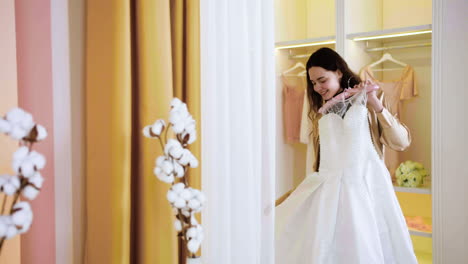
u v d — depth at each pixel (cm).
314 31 387
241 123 120
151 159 99
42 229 95
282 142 360
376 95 194
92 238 98
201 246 113
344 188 182
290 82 372
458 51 232
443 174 240
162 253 100
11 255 81
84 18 104
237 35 119
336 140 190
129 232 95
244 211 120
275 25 333
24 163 58
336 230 176
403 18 329
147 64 96
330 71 195
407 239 185
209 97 113
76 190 103
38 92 93
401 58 329
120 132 92
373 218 174
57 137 97
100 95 94
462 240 236
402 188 274
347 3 287
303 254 180
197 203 83
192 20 109
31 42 91
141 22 96
